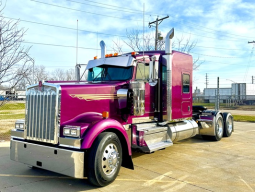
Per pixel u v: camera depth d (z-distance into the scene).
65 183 4.55
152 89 6.18
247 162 6.04
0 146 7.81
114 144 4.52
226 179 4.77
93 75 6.38
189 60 7.48
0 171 5.29
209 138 9.01
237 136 10.11
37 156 4.44
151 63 5.22
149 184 4.48
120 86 5.43
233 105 35.34
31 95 4.76
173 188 4.29
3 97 10.12
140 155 6.77
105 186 4.37
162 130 6.15
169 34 6.17
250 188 4.31
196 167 5.59
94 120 4.54
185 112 7.20
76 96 4.57
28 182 4.61
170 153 6.99
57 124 4.27
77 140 4.03
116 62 5.89
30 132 4.69
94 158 4.10
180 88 6.96
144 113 5.72
